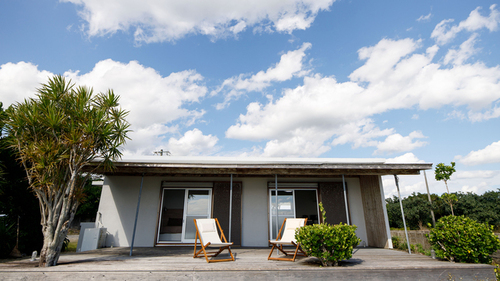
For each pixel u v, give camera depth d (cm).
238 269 365
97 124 451
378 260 477
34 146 423
